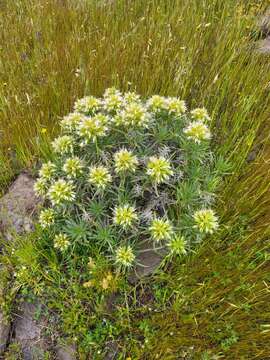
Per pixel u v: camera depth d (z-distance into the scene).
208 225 0.45
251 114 0.66
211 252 0.50
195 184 0.51
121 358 0.45
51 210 0.50
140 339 0.46
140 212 0.50
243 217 0.53
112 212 0.49
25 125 0.67
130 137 0.51
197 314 0.46
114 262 0.49
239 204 0.53
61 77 0.73
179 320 0.46
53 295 0.49
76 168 0.49
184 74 0.70
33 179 0.62
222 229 0.50
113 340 0.46
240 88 0.71
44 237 0.52
